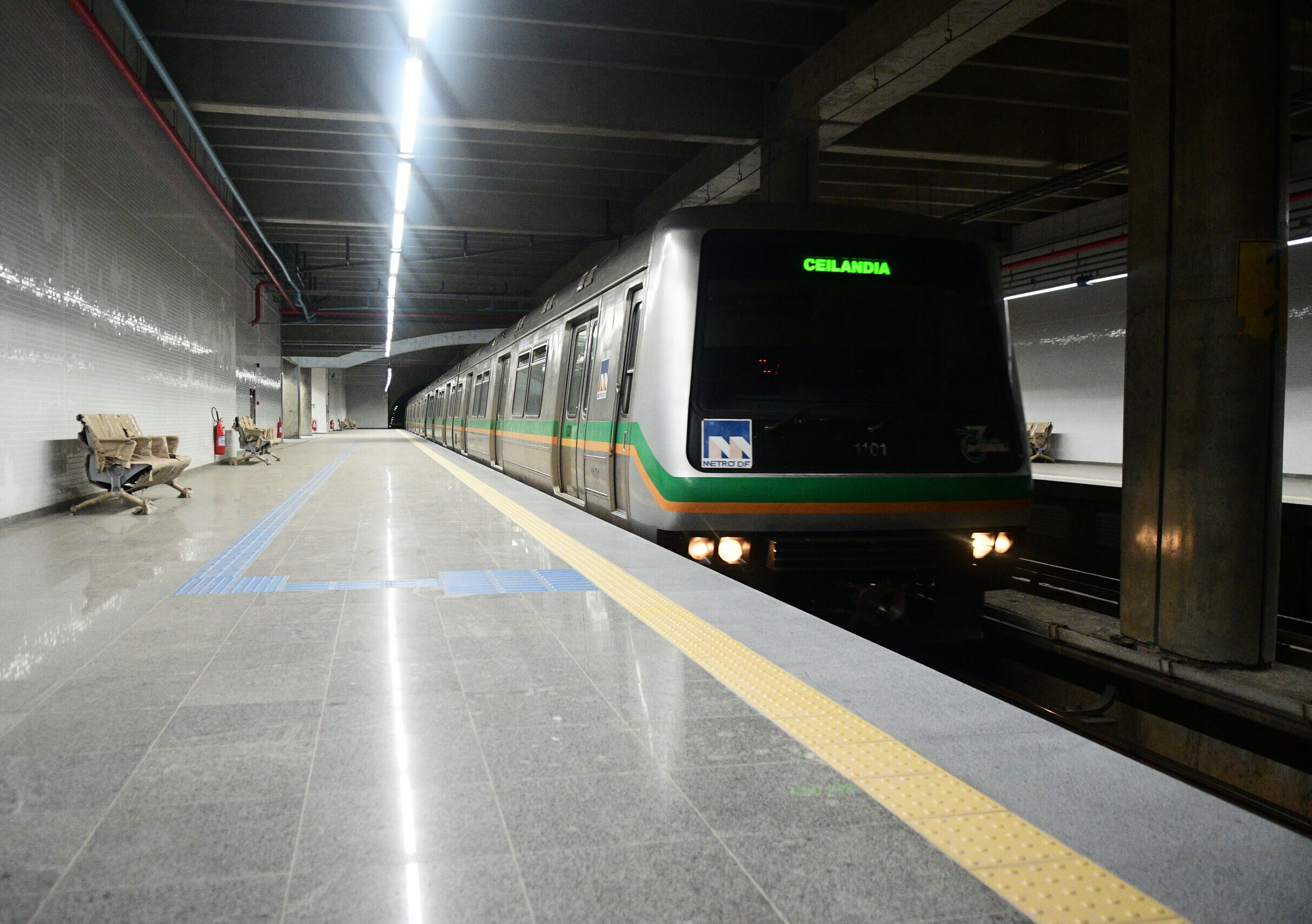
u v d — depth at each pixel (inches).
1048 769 85.3
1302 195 543.5
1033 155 551.8
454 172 625.9
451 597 165.2
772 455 208.2
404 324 1230.9
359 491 388.2
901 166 612.1
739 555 208.2
